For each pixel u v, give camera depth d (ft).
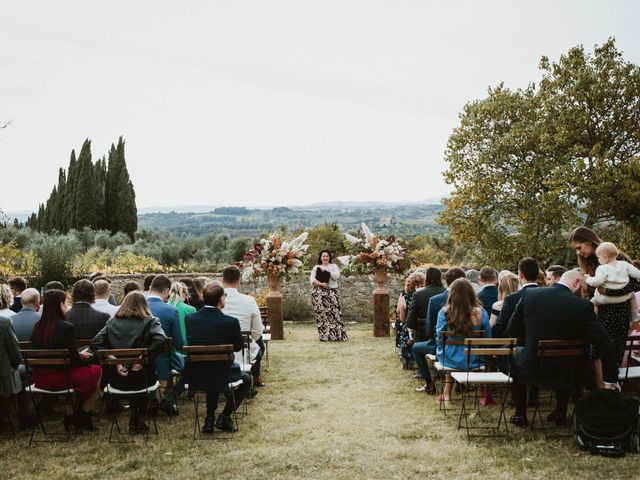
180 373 21.50
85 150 130.93
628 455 15.65
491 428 18.58
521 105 69.72
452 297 20.57
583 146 64.44
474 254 72.08
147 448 17.52
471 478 14.62
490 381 18.19
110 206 133.49
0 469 15.93
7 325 18.19
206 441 18.17
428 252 83.82
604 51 66.44
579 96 64.18
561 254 64.13
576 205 61.98
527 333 17.46
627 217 64.08
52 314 18.72
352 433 18.67
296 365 31.22
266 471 15.48
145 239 106.22
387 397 23.52
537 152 67.41
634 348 17.99
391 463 15.88
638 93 63.72
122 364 18.19
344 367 30.32
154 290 22.27
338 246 90.84
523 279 20.25
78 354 18.70
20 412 19.57
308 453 16.75
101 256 72.84
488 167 69.00
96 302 23.52
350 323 57.88
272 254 42.52
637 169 59.77
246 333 22.68
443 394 21.98
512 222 67.82
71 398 19.04
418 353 23.88
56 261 55.42
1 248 56.29
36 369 18.89
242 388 20.68
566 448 16.40
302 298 58.95
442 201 71.61
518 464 15.35
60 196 139.85
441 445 17.19
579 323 16.72
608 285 17.40
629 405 15.97
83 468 15.94
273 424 19.99
